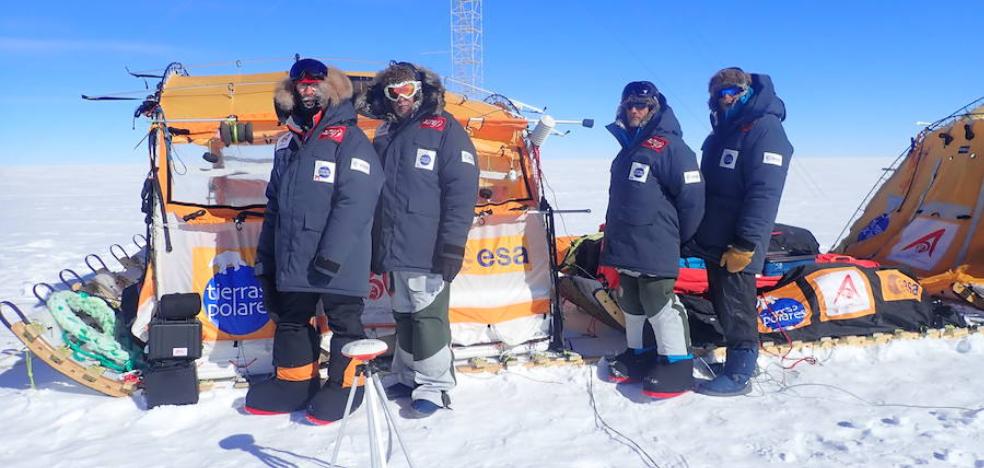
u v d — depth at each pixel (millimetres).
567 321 5508
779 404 3826
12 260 10297
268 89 4820
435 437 3436
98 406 3812
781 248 5012
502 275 4473
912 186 6613
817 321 4688
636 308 4188
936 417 3584
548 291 4535
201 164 4383
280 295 3764
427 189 3570
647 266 3850
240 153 4457
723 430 3502
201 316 4129
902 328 4828
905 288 4918
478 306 4418
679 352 3957
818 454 3207
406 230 3574
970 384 4031
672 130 3885
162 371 3760
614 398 3943
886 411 3689
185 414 3711
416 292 3648
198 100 4617
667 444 3357
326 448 3309
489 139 4898
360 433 3475
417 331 3705
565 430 3535
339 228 3373
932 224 6145
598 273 5031
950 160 6246
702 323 4617
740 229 3750
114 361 4133
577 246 5469
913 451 3197
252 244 4184
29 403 3867
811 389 4027
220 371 4102
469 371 4273
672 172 3775
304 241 3459
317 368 3840
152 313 4027
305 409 3783
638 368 4180
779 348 4555
